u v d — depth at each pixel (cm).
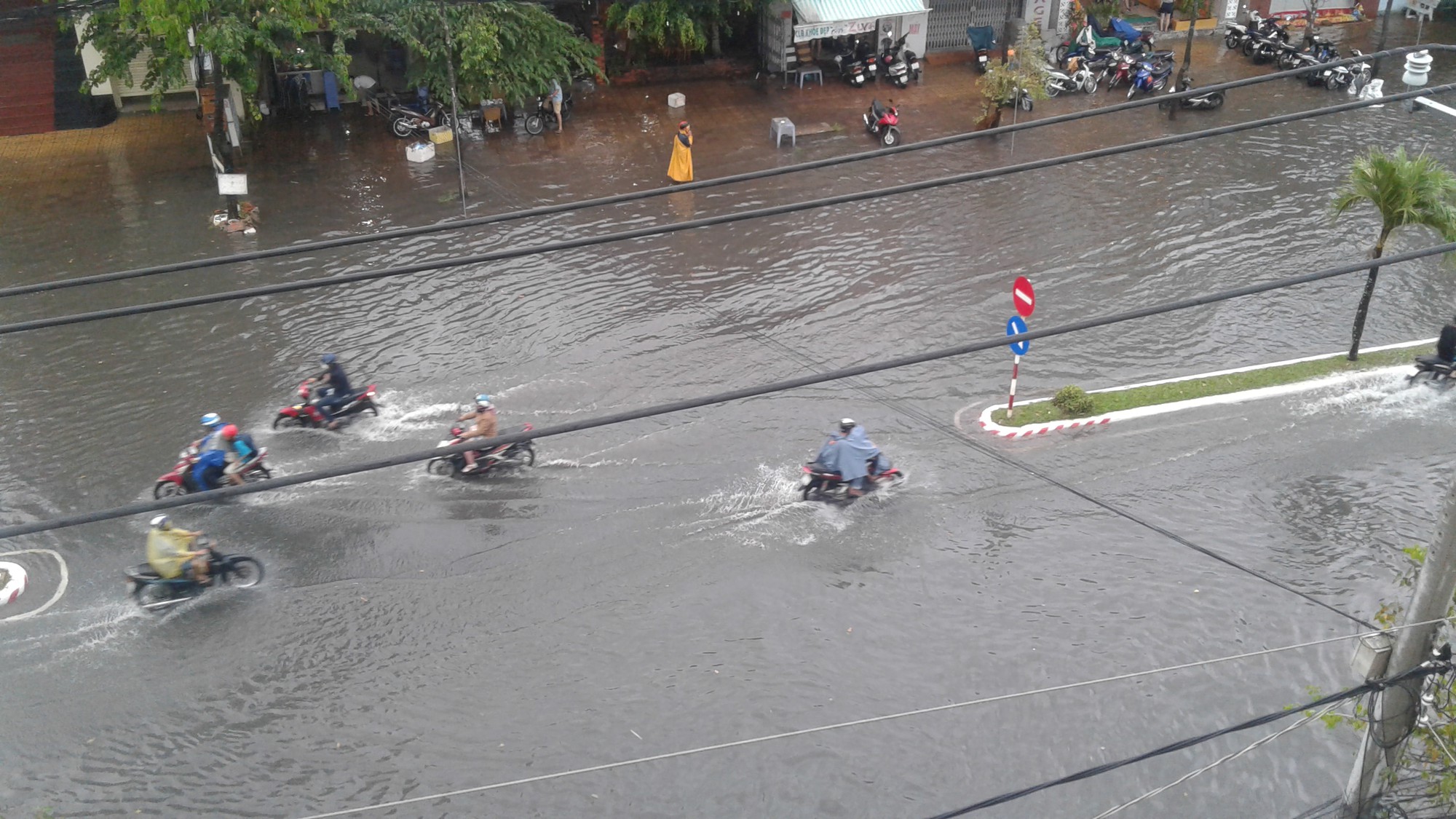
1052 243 2341
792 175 2680
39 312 2075
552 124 2958
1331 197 2517
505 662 1312
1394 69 3309
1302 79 3222
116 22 2509
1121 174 2673
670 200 2566
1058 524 1517
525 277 2236
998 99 2833
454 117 2638
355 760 1187
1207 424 1714
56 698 1265
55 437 1728
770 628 1355
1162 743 1195
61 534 1517
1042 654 1309
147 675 1298
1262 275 2191
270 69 2967
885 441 1697
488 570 1455
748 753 1187
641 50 3234
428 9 2706
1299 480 1588
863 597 1400
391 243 2348
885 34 3291
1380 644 723
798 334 2012
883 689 1266
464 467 1616
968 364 1902
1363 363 1869
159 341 1994
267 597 1409
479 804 1134
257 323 2056
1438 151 2747
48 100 2875
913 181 2644
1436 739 826
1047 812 1120
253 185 2606
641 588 1420
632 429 1736
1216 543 1477
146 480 1627
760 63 3322
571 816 1122
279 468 1653
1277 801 1129
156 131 2842
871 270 2248
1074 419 1725
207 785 1163
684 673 1292
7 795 1153
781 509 1559
